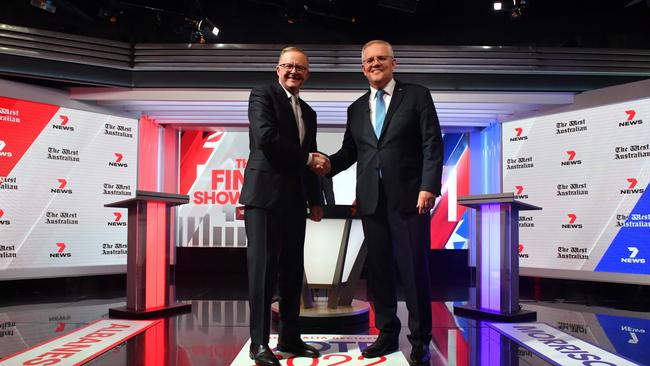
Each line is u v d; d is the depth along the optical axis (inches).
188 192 280.7
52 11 240.1
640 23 262.8
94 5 255.0
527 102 216.5
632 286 216.5
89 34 275.4
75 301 175.0
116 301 175.0
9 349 99.8
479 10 299.9
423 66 219.6
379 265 92.7
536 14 286.5
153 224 144.9
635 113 193.6
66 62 209.0
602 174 201.0
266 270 85.6
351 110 99.3
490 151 250.8
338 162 99.3
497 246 141.9
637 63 216.7
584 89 217.3
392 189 89.0
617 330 121.8
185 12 257.1
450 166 277.4
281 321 92.8
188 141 282.0
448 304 165.9
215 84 220.1
